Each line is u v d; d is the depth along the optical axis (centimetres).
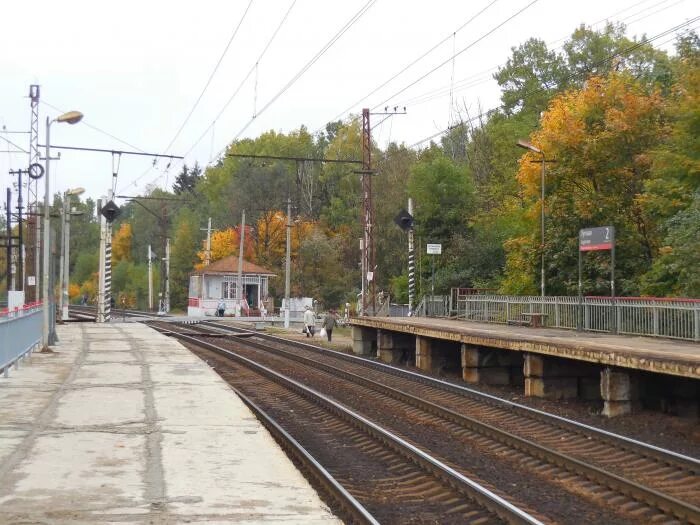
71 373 1945
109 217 4425
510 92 6444
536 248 3391
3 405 1434
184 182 14562
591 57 6219
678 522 936
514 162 5684
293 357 3053
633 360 1544
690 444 1380
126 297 9438
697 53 2791
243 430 1245
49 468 966
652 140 3212
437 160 4794
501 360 2369
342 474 1181
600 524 936
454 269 4553
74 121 2539
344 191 8488
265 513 797
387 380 2419
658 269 2844
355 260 7188
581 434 1466
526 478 1167
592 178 3322
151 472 962
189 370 2067
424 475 1158
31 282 5044
